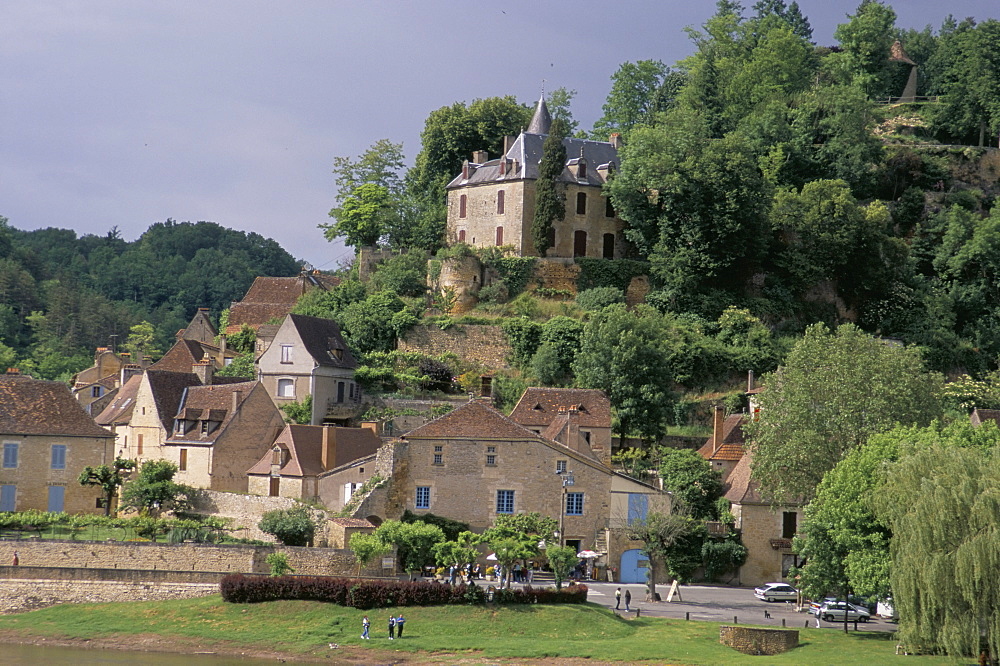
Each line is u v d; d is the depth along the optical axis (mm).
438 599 63531
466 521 77125
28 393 80938
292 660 59031
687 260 109500
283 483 79000
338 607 63656
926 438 63688
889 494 59500
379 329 108625
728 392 102750
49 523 72750
